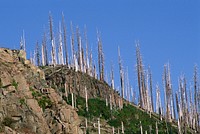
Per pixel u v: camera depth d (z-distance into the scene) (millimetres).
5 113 62750
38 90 73188
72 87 118250
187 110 137000
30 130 63812
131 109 122438
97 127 103188
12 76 67188
